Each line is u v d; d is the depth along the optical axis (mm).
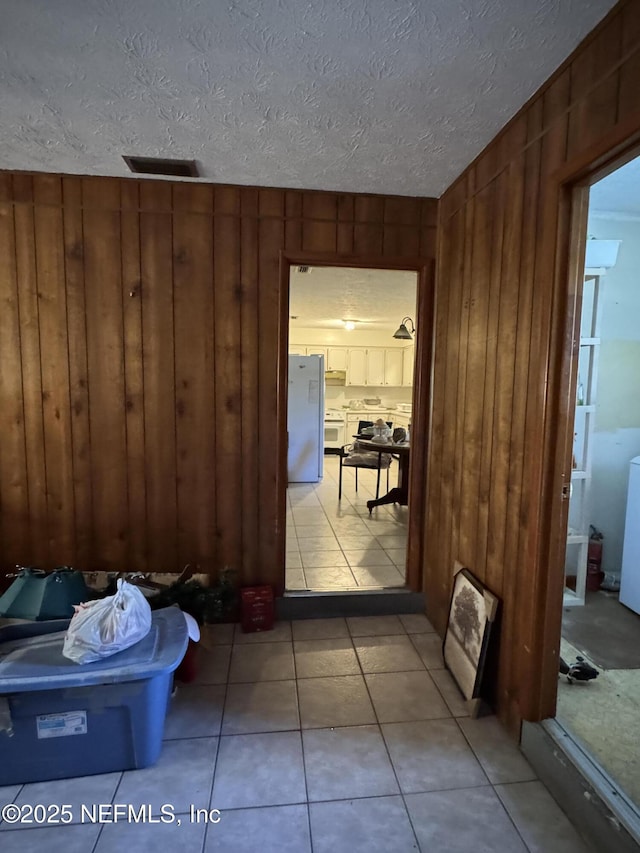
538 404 1607
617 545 3059
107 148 2068
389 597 2721
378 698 1992
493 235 1960
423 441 2709
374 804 1488
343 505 4910
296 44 1406
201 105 1731
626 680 2068
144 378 2488
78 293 2410
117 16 1304
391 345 8211
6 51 1450
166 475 2549
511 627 1789
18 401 2432
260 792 1529
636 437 3014
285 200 2486
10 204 2334
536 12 1268
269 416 2576
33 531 2500
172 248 2441
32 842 1363
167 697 1753
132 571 2559
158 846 1351
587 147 1363
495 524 1919
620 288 2953
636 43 1182
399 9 1264
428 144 1995
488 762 1662
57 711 1544
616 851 1264
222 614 2371
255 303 2512
